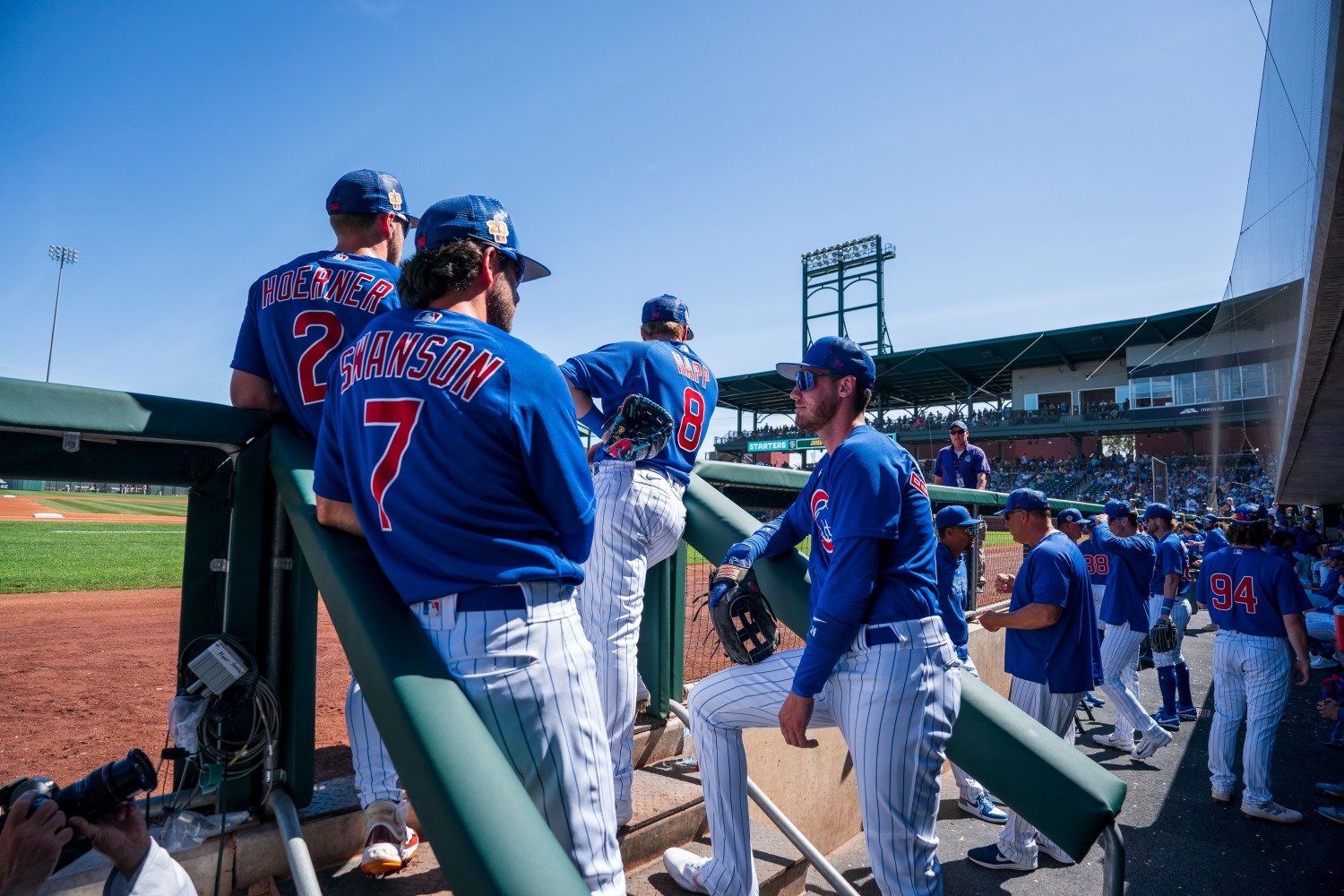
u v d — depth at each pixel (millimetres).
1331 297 4676
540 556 1326
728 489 3490
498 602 1276
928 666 1898
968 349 41562
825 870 2541
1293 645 4496
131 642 4035
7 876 1147
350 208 2082
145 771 1312
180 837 1758
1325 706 6020
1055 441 46281
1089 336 38562
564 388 1388
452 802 977
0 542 14945
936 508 5133
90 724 2352
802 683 1864
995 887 3545
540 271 1760
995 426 44875
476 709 1222
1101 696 7883
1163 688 6730
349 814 2035
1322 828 4336
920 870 1910
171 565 11219
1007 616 4051
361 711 1976
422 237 1460
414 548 1271
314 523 1493
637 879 2398
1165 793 4934
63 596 7512
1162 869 3799
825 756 3803
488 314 1527
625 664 2402
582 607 2412
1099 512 10180
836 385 2117
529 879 901
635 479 2430
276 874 1885
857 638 1928
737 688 2230
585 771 1330
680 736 3186
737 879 2195
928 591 1951
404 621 1254
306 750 1982
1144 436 42438
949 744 1801
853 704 1925
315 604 2020
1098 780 1556
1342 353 5664
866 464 1853
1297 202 4598
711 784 2260
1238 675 4723
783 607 2238
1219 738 4758
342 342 1915
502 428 1271
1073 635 3994
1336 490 16891
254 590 1937
